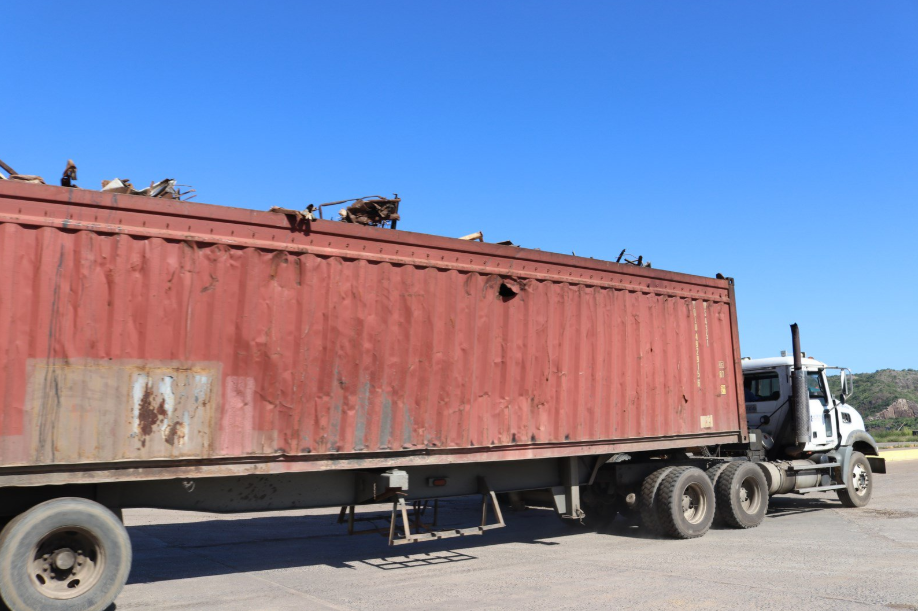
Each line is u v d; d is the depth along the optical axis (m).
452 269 8.14
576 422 9.17
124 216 6.16
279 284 6.91
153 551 9.09
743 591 6.64
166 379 6.27
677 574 7.50
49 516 5.64
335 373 7.18
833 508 13.42
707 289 11.24
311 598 6.55
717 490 10.88
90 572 5.88
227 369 6.59
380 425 7.46
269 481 7.27
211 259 6.55
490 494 8.70
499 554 8.90
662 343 10.37
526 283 8.81
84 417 5.87
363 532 8.08
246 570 7.90
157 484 6.65
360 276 7.41
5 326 5.60
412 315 7.75
